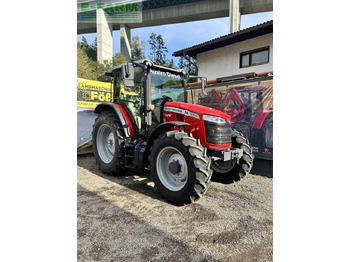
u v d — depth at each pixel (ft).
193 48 31.09
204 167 8.77
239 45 28.40
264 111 13.97
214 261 5.92
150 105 11.32
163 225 7.70
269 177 13.88
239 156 10.69
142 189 11.22
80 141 17.98
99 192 10.69
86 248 6.33
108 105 13.85
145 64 11.34
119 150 12.37
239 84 15.12
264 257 6.10
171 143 9.30
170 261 5.86
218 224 7.85
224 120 10.19
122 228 7.45
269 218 8.34
